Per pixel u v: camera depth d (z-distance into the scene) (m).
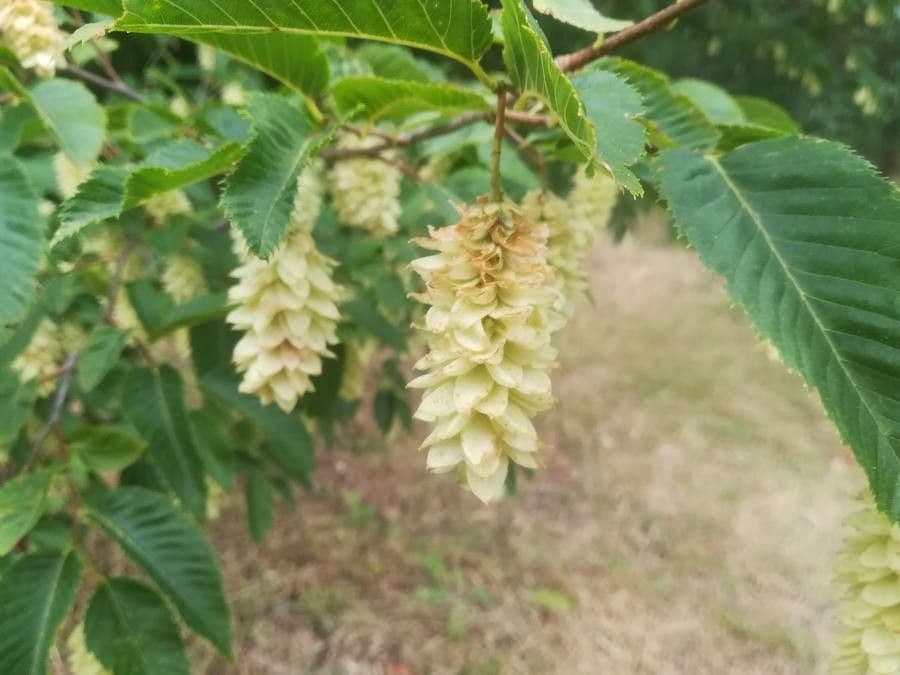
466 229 0.12
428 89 0.14
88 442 0.18
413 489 0.50
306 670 0.36
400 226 0.28
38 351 0.20
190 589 0.17
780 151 0.13
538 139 0.18
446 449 0.12
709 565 0.45
